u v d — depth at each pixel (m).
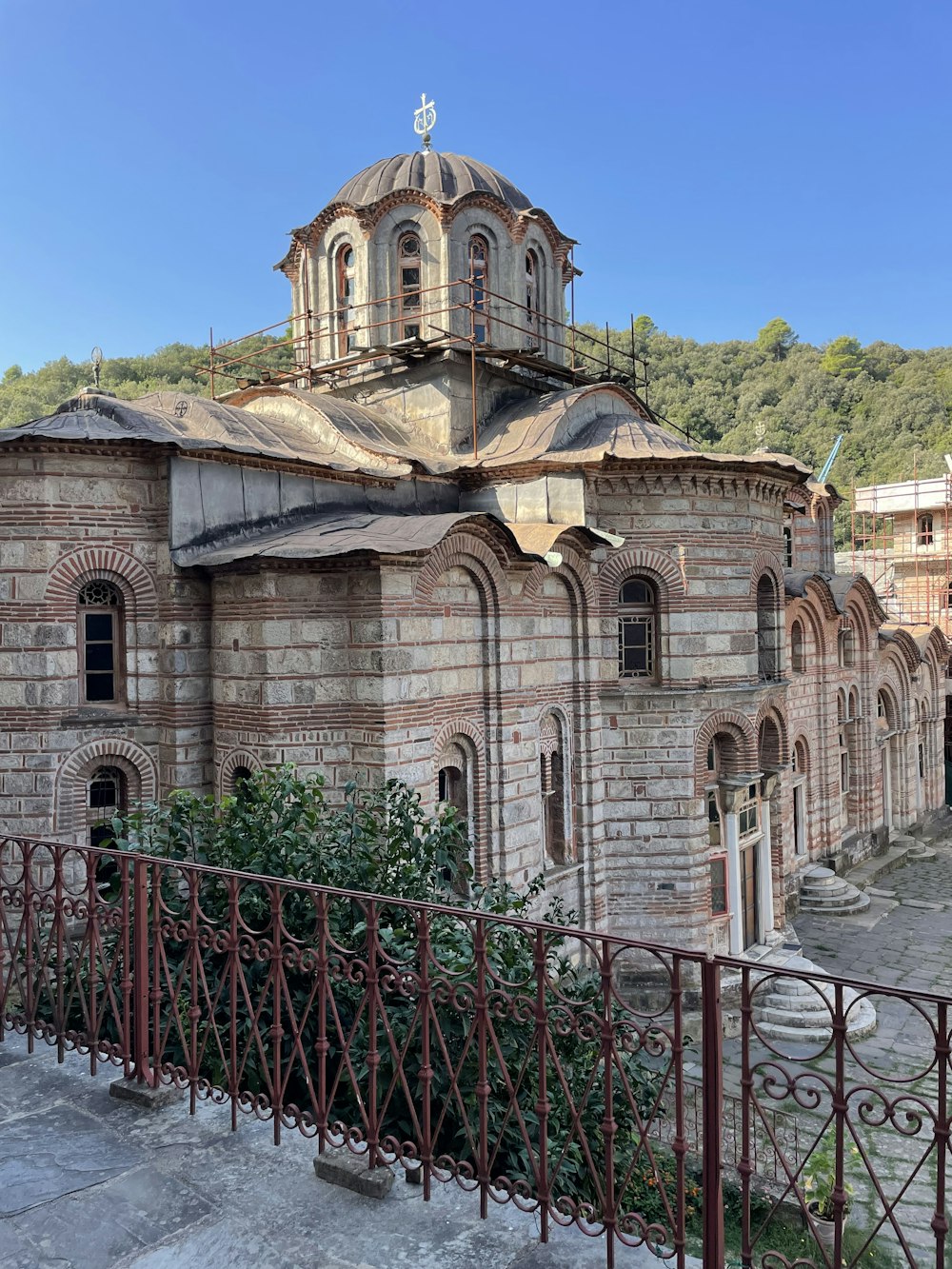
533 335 24.23
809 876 30.33
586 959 20.44
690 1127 15.45
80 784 15.80
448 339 23.31
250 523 17.28
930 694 44.78
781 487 22.81
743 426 97.94
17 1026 8.34
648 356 119.31
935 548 54.38
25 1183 5.97
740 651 21.77
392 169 25.17
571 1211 5.66
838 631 34.53
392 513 20.17
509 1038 9.11
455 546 16.59
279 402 22.34
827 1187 14.24
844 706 34.97
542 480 20.62
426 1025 6.05
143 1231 5.54
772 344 123.38
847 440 89.75
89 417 16.95
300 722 15.38
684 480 20.83
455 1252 5.41
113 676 16.45
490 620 17.89
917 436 86.00
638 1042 5.47
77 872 15.66
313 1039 9.06
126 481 16.08
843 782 35.47
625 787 21.06
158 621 16.30
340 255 25.50
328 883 10.00
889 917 29.09
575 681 20.62
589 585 20.56
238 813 10.38
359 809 12.55
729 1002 20.53
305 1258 5.33
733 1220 13.04
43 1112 6.88
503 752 18.05
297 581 15.38
